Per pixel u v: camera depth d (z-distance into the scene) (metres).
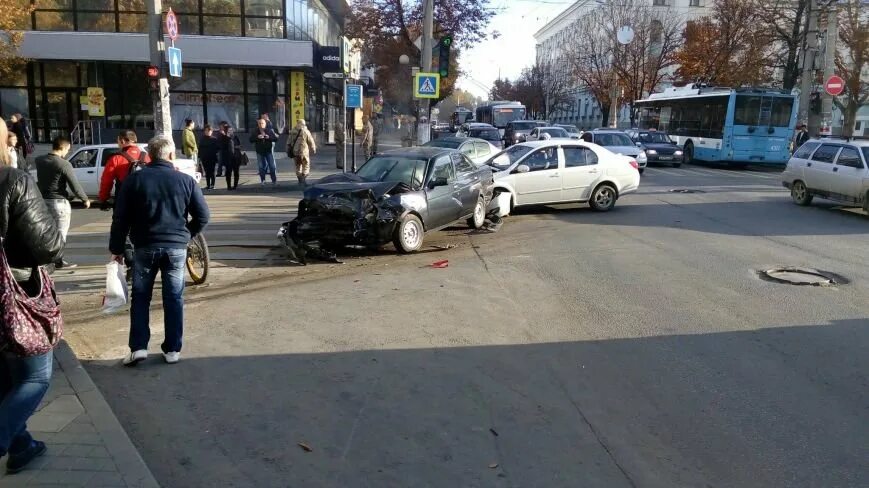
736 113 27.05
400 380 5.15
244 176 21.81
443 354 5.73
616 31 45.56
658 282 8.30
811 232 12.04
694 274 8.73
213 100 27.34
